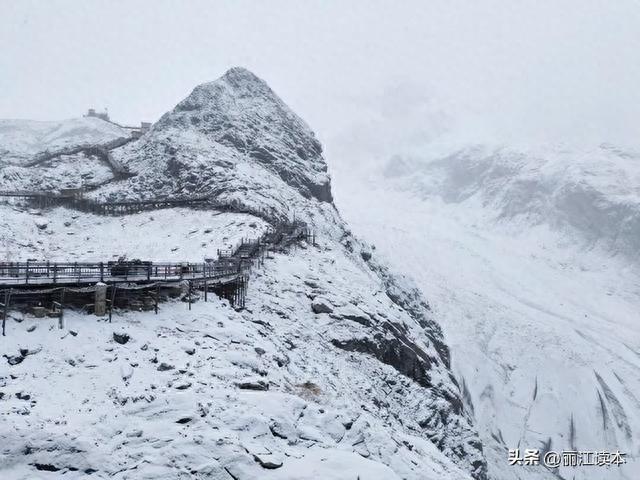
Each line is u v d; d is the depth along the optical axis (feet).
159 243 205.77
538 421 369.09
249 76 414.00
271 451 54.44
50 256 190.60
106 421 55.62
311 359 116.98
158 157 304.91
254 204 248.11
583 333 521.24
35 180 290.35
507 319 518.37
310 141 398.42
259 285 147.43
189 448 51.44
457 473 86.99
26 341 67.51
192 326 88.17
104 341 73.26
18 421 51.75
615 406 398.62
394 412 131.64
